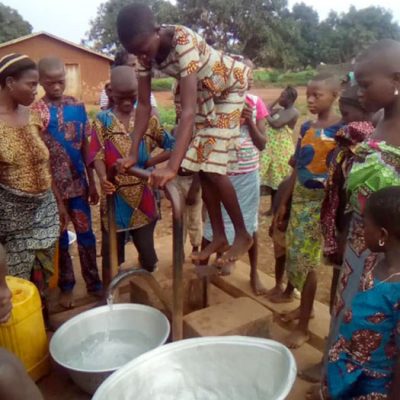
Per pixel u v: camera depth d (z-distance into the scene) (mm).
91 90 27469
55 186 3352
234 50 38531
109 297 2646
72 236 4551
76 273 4191
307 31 54656
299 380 2814
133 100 3312
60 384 2730
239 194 3510
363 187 1966
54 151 3426
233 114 2406
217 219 2570
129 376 2172
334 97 2945
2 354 1222
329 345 2223
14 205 2947
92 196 3770
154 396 2268
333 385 1987
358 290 1934
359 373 1907
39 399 1257
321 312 3443
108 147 3340
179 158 2184
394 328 1802
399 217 1738
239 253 2490
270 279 3969
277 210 3373
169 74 2322
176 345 2320
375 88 1894
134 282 3398
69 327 2699
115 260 3123
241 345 2338
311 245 3000
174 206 2344
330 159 2773
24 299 2576
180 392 2324
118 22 2191
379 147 1902
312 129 2949
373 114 2570
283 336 3264
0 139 2799
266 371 2293
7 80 2750
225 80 2346
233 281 3889
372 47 1926
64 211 3406
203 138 2389
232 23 38469
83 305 3668
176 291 2488
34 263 3178
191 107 2182
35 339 2654
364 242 2012
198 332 2748
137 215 3482
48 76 3342
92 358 2678
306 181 2947
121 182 3350
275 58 41969
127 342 2814
